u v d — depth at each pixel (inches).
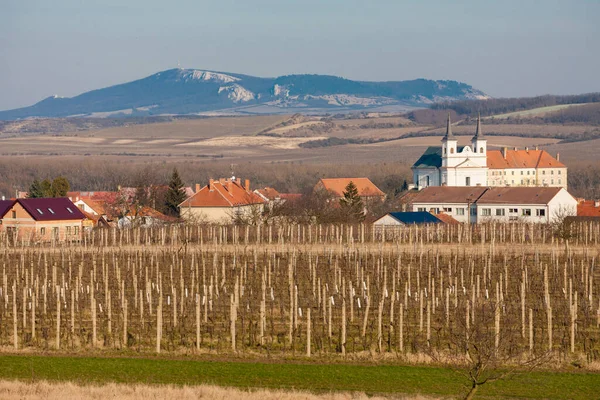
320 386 6574.8
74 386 6304.1
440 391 6446.9
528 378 6766.7
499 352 6112.2
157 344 7564.0
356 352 7495.1
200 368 7066.9
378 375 6865.2
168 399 5920.3
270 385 6589.6
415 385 6594.5
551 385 6619.1
